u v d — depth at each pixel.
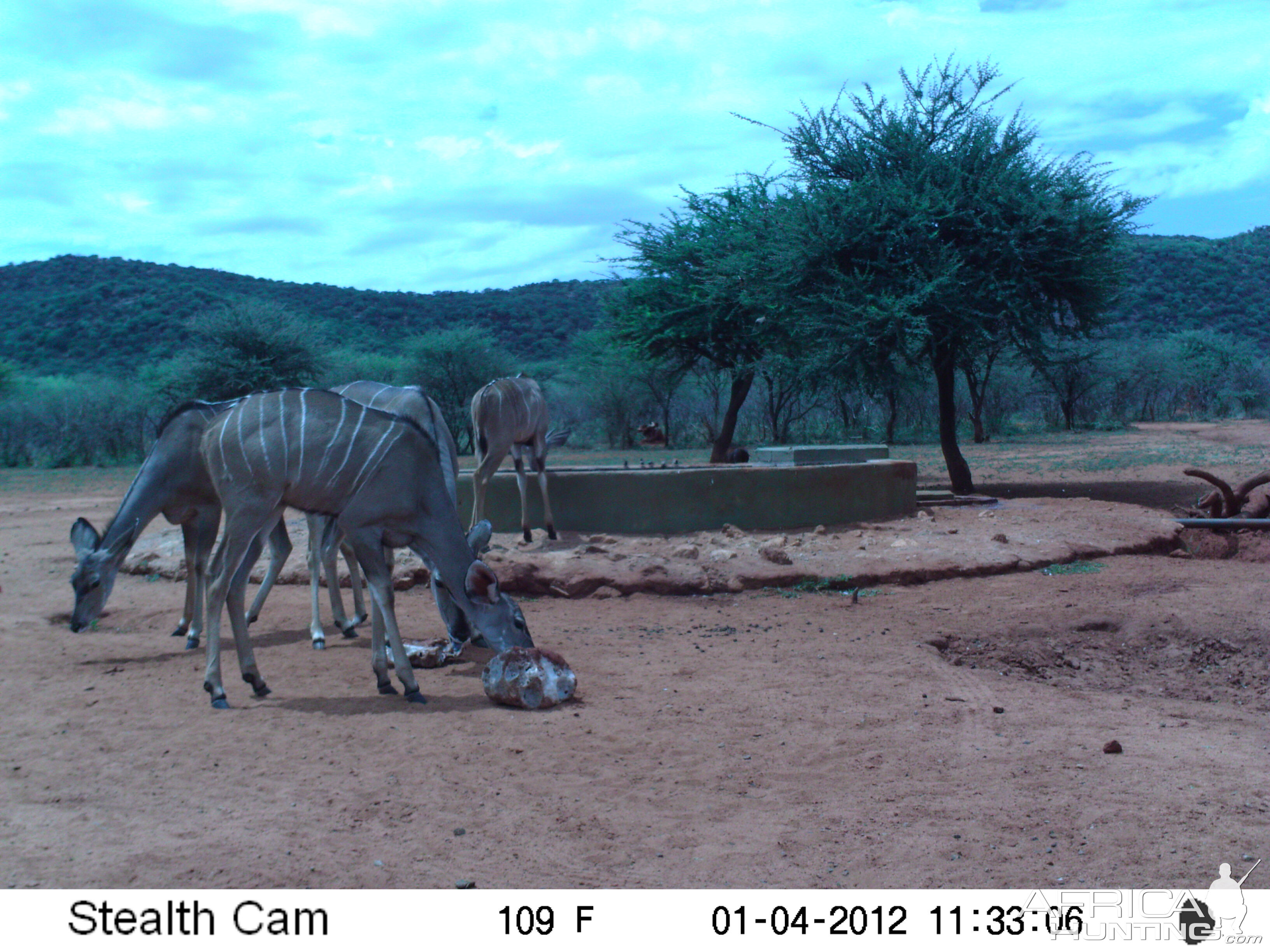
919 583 10.91
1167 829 4.56
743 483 12.93
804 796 5.07
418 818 4.77
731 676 7.37
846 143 18.91
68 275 92.62
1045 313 18.66
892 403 41.97
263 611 9.90
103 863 4.24
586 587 10.44
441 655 7.79
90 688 7.11
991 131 18.22
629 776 5.36
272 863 4.26
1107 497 18.12
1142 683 7.68
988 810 4.85
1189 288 96.94
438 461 7.07
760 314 21.83
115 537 7.52
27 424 40.50
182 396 40.00
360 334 85.94
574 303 101.25
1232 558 13.26
